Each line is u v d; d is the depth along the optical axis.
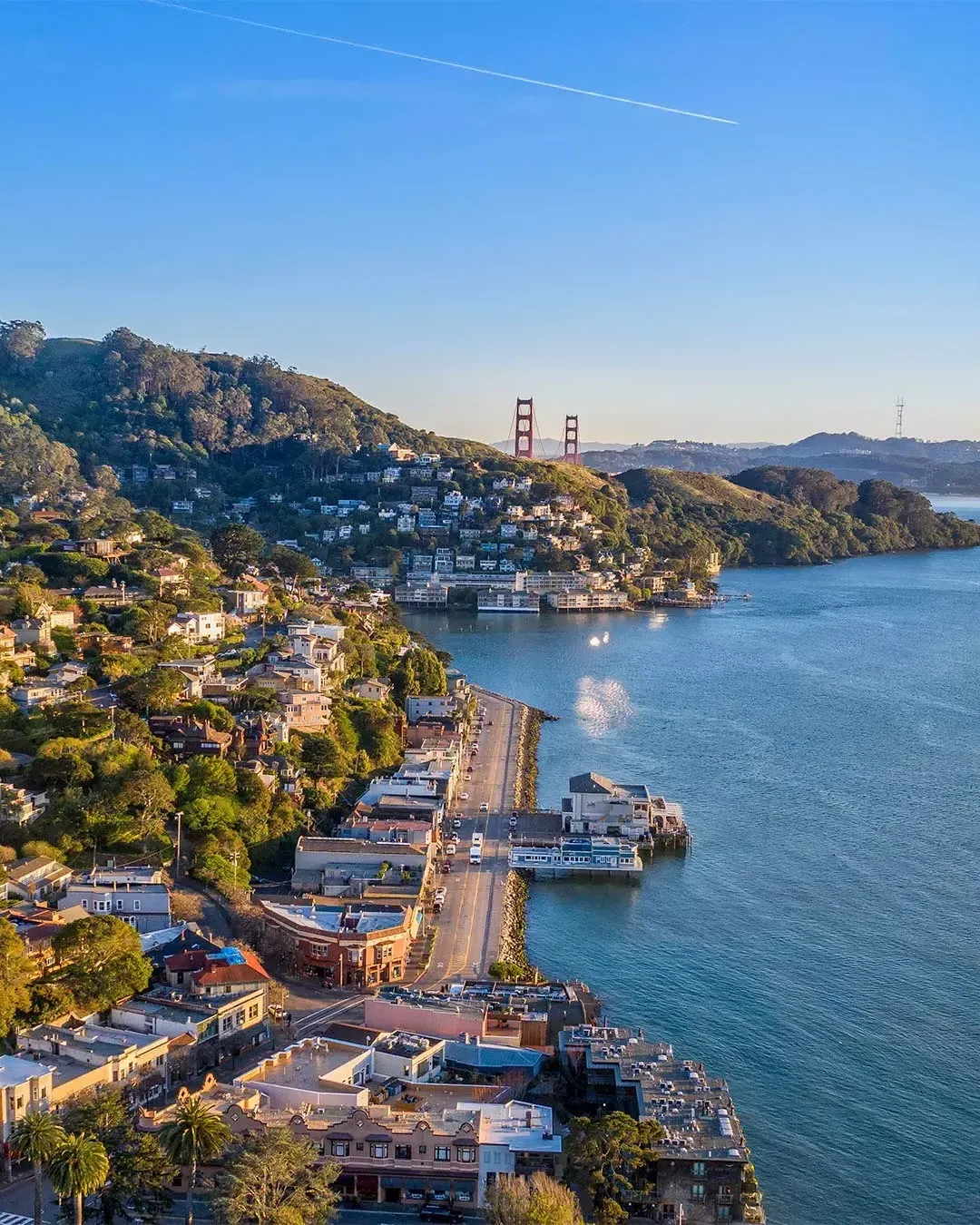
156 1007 176.38
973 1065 183.00
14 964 171.62
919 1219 150.00
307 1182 136.12
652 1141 147.12
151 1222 134.88
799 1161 159.62
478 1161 146.75
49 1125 132.25
